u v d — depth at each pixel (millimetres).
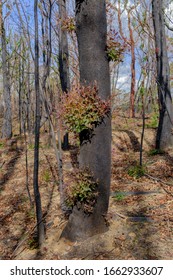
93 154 3238
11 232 4098
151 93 12320
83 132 3258
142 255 3074
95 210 3385
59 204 4641
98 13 3145
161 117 7855
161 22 7730
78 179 3242
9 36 12383
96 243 3324
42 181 5977
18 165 7363
